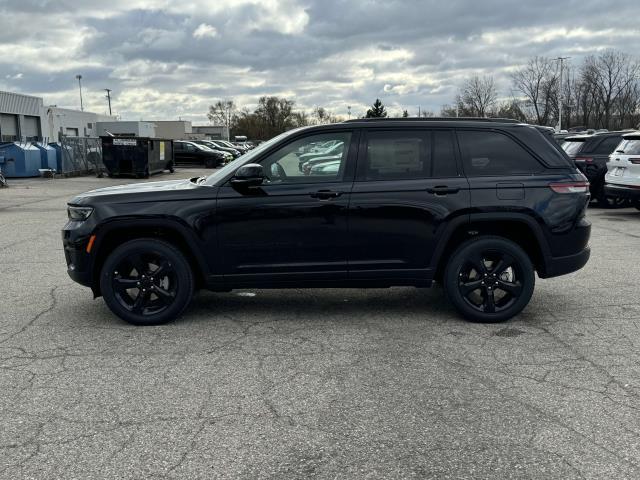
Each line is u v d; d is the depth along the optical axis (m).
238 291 6.64
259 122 107.50
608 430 3.41
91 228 5.18
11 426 3.48
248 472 2.99
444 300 6.22
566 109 71.19
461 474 2.97
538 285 6.82
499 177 5.27
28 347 4.82
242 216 5.16
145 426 3.47
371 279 5.31
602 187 13.89
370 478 2.94
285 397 3.86
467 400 3.81
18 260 8.38
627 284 6.83
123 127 66.25
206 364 4.43
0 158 25.28
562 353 4.65
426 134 5.32
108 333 5.16
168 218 5.14
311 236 5.20
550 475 2.95
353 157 5.27
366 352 4.69
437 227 5.21
